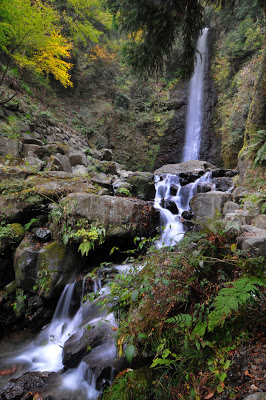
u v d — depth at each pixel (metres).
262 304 1.96
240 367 1.70
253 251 2.51
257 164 5.41
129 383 2.03
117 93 15.01
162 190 8.17
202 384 1.73
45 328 3.90
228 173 8.21
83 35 13.69
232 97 13.17
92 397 2.43
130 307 2.42
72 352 2.79
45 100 12.26
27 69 10.78
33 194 4.51
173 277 2.33
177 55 15.77
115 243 4.44
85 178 5.91
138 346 2.22
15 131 7.55
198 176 8.53
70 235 4.00
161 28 3.62
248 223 3.75
